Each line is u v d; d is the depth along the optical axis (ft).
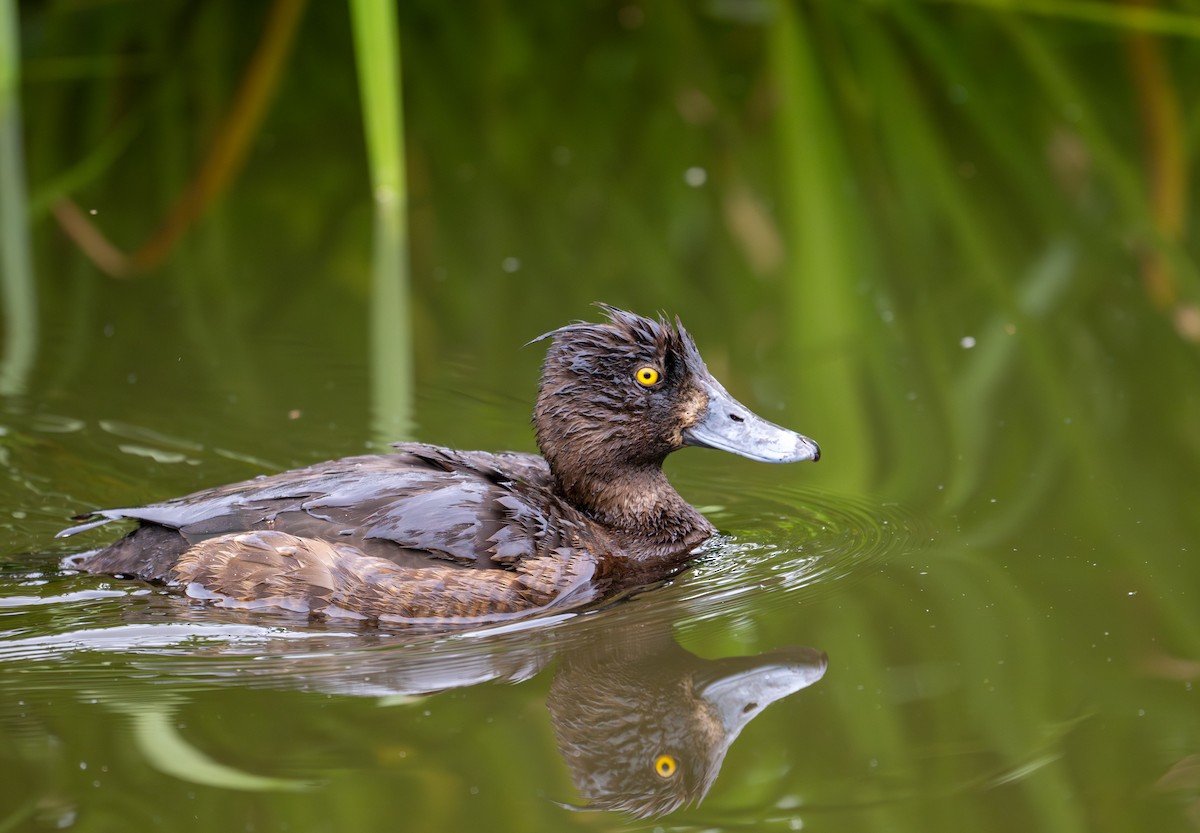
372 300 52.19
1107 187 58.08
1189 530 36.14
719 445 37.17
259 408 44.73
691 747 27.73
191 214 58.18
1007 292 50.14
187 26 68.08
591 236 56.80
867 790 26.27
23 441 42.27
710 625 32.71
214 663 30.63
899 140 59.52
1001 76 64.95
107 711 28.53
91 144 63.36
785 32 57.67
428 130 66.03
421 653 31.22
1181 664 30.19
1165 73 63.36
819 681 30.09
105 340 48.85
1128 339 47.73
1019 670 30.14
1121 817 25.27
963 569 34.81
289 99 66.90
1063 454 40.75
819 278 50.93
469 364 47.83
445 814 25.35
